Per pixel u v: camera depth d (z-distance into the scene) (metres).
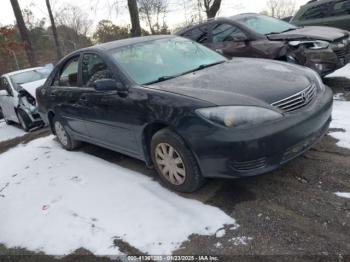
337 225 2.96
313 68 6.27
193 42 5.12
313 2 9.79
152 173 4.38
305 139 3.45
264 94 3.40
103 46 4.75
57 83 5.65
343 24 8.99
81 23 31.22
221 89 3.52
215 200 3.56
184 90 3.60
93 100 4.53
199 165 3.43
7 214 4.25
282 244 2.85
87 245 3.31
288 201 3.37
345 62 6.64
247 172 3.23
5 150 7.16
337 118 5.09
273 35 6.91
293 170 3.87
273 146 3.22
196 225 3.25
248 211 3.31
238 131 3.14
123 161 4.94
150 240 3.19
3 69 20.78
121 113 4.09
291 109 3.40
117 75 4.19
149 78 4.14
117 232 3.38
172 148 3.62
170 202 3.66
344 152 4.09
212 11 16.73
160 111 3.57
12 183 5.09
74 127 5.39
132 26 13.33
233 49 7.04
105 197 4.02
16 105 8.97
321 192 3.42
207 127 3.22
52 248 3.40
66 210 3.94
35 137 7.51
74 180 4.62
